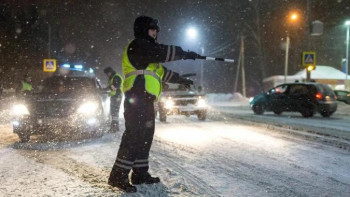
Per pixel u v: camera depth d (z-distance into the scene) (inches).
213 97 1635.1
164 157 290.8
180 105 581.6
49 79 428.8
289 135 422.3
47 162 271.7
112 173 201.8
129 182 207.3
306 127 507.5
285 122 580.7
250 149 329.4
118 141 369.7
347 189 207.2
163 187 204.7
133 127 196.7
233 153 309.3
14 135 418.9
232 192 197.8
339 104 964.6
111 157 288.5
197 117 665.6
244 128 491.2
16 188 204.4
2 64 1535.4
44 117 351.3
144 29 198.8
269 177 230.4
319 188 208.4
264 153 310.3
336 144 360.2
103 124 383.2
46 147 335.9
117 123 442.0
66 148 330.3
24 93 384.2
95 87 416.2
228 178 226.4
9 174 235.8
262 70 2100.1
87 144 351.3
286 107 725.3
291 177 231.5
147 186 205.6
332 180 225.8
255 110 775.1
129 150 197.6
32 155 299.6
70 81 423.8
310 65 956.0
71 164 264.2
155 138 398.0
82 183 212.8
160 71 209.2
